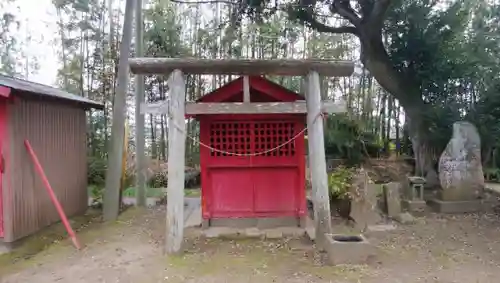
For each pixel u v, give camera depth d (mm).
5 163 5141
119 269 4441
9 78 6027
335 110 5145
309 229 5840
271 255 4875
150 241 5570
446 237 5758
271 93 5711
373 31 8906
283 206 6090
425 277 4172
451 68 9148
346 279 4098
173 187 4895
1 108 5145
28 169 5523
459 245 5367
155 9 11883
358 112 14227
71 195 6895
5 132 5141
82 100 6824
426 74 9328
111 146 6965
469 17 9672
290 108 5156
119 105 6961
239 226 6043
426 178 9281
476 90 9688
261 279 4133
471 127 7859
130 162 11250
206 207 6020
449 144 7871
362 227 6309
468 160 7738
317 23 9734
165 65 4914
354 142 11781
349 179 7000
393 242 5496
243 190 6094
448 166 7730
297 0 9195
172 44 11953
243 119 5980
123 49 6949
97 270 4414
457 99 9812
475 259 4785
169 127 4984
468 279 4129
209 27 13172
